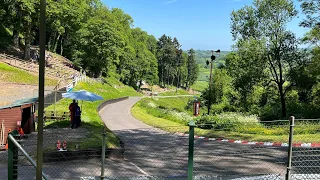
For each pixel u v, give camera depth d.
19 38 66.88
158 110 36.56
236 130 18.89
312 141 13.91
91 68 72.88
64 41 85.19
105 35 68.00
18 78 39.91
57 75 48.62
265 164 11.05
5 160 11.20
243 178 8.70
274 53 35.56
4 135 14.41
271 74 37.66
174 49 145.12
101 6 95.44
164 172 10.47
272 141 14.55
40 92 5.00
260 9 35.66
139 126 22.44
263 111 37.91
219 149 13.70
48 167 10.66
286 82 39.22
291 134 6.50
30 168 9.70
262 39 35.50
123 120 26.08
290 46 34.88
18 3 44.00
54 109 23.16
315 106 35.56
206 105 46.44
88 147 12.42
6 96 29.52
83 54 68.88
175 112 35.34
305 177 8.52
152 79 117.94
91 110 27.98
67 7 52.34
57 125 18.77
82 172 10.17
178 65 150.25
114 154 12.23
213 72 47.34
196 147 14.24
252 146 14.20
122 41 73.25
